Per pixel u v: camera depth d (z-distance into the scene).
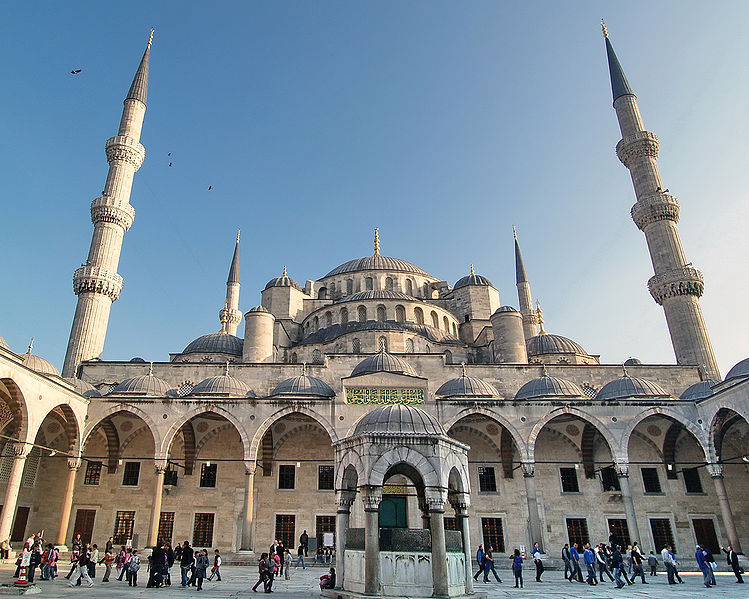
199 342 49.16
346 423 34.81
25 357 36.06
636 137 54.78
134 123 54.09
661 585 23.78
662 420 38.84
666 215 51.09
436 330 50.62
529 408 35.53
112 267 47.84
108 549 29.09
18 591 17.73
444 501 15.73
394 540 15.62
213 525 37.22
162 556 21.38
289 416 37.69
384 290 54.38
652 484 38.81
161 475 33.38
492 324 47.28
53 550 23.62
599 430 35.00
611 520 37.81
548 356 49.69
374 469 15.70
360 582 15.53
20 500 35.44
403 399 35.66
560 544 37.09
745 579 26.22
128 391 36.03
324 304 57.72
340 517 17.19
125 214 49.81
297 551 35.91
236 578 25.19
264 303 56.72
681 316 47.56
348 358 42.53
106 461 38.16
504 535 37.25
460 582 16.23
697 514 37.72
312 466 38.78
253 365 42.25
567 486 38.69
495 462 39.12
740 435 38.84
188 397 35.12
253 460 33.78
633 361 49.00
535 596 19.05
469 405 35.59
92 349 44.28
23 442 28.42
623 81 58.25
